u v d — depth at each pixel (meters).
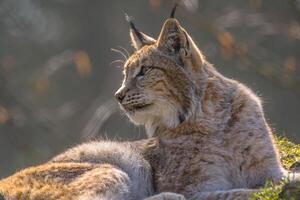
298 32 25.58
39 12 37.78
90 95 35.72
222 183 11.37
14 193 11.09
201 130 11.62
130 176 11.72
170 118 11.83
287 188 10.09
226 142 11.53
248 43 27.27
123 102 12.06
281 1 29.70
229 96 11.84
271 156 11.48
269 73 23.20
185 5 23.00
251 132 11.53
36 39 36.84
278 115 32.28
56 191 11.07
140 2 36.59
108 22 38.03
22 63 35.44
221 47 23.14
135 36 12.60
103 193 11.10
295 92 23.44
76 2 38.97
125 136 29.58
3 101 27.94
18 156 31.53
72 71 35.78
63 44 37.53
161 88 11.86
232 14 25.95
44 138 28.03
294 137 16.97
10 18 36.56
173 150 11.66
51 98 34.31
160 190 11.57
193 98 11.73
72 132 31.14
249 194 10.76
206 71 11.98
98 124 25.31
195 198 11.15
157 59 11.95
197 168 11.44
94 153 12.00
